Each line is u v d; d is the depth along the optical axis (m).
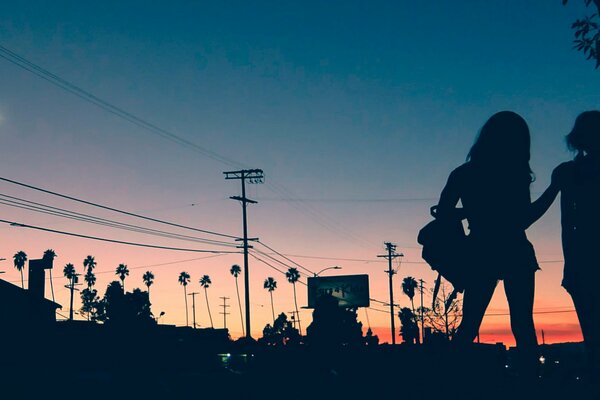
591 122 3.07
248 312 50.28
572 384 2.94
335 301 69.19
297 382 10.61
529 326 3.04
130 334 52.94
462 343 3.18
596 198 3.00
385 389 3.48
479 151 3.12
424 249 3.21
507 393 3.02
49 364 44.00
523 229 3.09
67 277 125.00
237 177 51.19
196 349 56.06
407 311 95.75
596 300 2.95
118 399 25.55
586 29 6.13
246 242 50.69
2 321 43.97
